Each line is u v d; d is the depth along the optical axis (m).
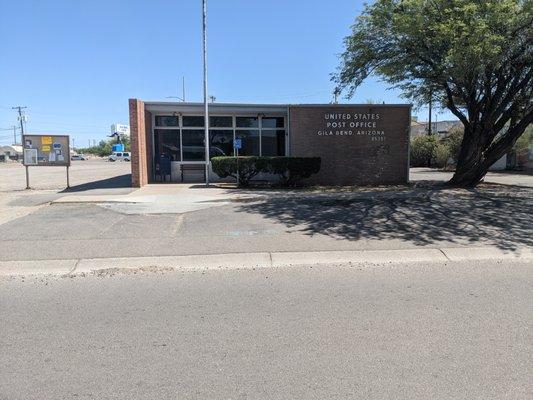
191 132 20.27
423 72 16.11
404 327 4.84
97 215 11.29
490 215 11.23
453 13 12.86
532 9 12.57
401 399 3.48
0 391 3.62
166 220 10.70
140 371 3.93
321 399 3.48
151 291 6.12
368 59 16.59
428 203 12.90
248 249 8.23
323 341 4.51
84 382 3.76
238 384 3.71
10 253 7.95
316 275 6.83
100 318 5.15
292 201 13.29
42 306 5.56
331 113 19.17
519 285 6.29
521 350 4.30
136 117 17.27
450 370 3.92
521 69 15.77
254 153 20.62
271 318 5.12
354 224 10.27
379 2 15.09
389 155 19.42
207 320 5.07
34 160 17.67
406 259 7.73
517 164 32.41
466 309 5.36
